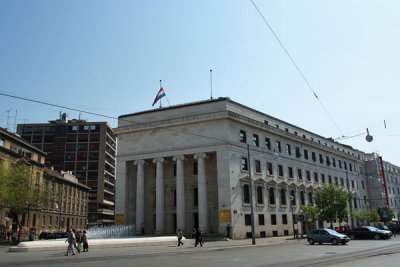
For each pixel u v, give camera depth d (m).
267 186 54.06
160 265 19.17
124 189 54.59
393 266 16.61
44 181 73.12
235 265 18.48
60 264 19.83
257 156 53.59
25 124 112.44
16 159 61.66
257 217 50.59
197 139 50.69
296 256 23.25
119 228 48.00
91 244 32.31
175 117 53.66
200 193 48.56
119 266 18.81
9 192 50.19
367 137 34.50
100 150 108.06
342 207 55.84
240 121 51.16
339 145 83.12
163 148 52.81
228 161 48.09
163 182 52.66
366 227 46.41
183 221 49.28
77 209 91.88
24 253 28.27
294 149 63.31
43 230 73.12
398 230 61.69
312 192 65.19
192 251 29.70
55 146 109.12
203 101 53.72
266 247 34.34
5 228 58.56
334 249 29.03
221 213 46.84
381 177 93.06
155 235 49.84
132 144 55.53
